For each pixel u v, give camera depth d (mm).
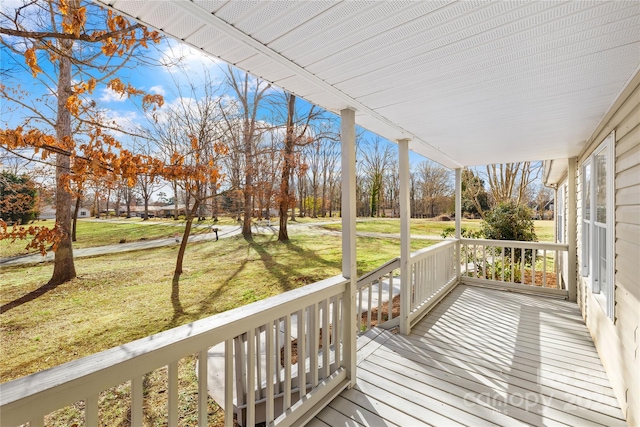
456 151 4008
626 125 1973
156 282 3750
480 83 1874
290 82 1846
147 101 3557
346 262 2357
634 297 1813
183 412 2330
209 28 1271
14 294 2768
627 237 1962
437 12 1170
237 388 2041
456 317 3768
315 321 2062
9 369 2236
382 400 2168
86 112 3111
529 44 1416
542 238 11680
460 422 1938
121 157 3115
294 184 7840
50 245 3059
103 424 2104
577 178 4277
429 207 16125
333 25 1258
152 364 1129
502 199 11453
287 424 1795
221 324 1401
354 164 2363
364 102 2205
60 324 2631
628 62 1600
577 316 3779
